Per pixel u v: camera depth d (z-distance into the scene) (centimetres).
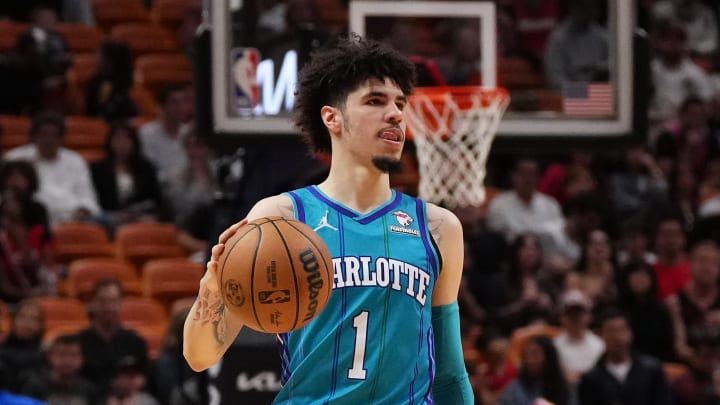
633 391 2034
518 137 1611
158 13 3491
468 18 1669
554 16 1750
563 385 1967
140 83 3228
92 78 3016
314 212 848
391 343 824
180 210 2652
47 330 2219
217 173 1688
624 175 2817
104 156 2698
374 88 848
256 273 769
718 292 2380
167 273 2431
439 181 1530
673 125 3136
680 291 2375
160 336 2252
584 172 2789
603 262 2392
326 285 783
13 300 2241
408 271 838
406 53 1644
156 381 1938
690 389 2138
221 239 793
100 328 2033
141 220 2622
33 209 2317
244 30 1574
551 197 2767
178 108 2788
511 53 1734
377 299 827
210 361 852
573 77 1698
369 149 846
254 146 1532
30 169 2384
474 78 1667
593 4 1734
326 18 1917
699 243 2630
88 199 2584
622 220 2761
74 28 3331
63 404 1883
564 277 2402
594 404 2034
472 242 2400
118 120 2975
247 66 1555
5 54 3112
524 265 2348
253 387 1453
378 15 1648
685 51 3369
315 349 821
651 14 3578
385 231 845
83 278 2369
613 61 1642
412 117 1527
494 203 2573
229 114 1535
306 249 779
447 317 883
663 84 3284
